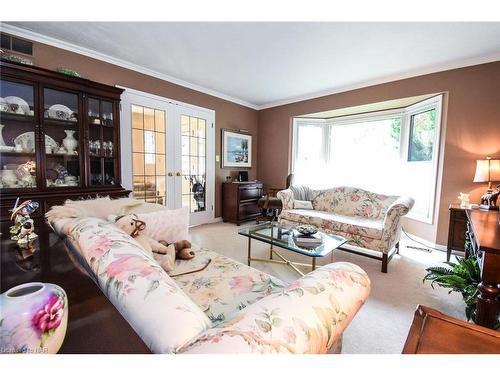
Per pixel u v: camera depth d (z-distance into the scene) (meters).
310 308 0.63
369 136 4.18
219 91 4.18
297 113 4.54
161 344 0.51
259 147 5.22
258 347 0.49
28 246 1.01
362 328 1.54
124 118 3.09
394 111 3.85
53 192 2.31
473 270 1.60
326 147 4.64
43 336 0.42
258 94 4.33
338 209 3.48
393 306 1.78
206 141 4.19
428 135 3.43
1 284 0.69
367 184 4.21
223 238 3.44
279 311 0.59
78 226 1.05
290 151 4.70
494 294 1.14
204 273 1.36
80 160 2.51
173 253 1.49
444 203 3.06
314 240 2.04
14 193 2.11
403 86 3.32
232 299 1.12
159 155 3.52
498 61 2.69
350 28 2.21
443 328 0.59
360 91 3.73
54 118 2.34
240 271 1.39
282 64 3.03
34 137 2.22
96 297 0.64
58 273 0.77
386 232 2.45
